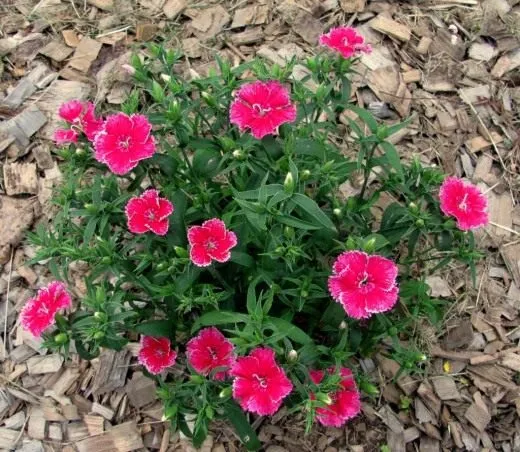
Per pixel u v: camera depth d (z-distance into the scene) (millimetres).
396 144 626
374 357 539
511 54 677
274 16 675
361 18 681
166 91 552
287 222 391
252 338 388
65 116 431
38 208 586
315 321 473
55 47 657
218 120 463
